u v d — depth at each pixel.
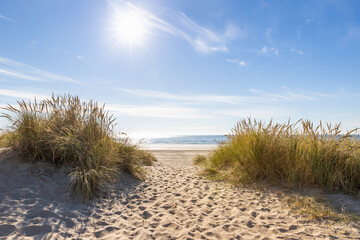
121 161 6.09
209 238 2.89
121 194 4.71
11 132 5.27
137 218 3.60
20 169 4.57
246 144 6.06
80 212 3.61
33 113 5.34
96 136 5.56
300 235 2.81
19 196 3.71
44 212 3.33
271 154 5.42
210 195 4.80
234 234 2.94
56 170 4.78
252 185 5.22
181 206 4.18
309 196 4.14
